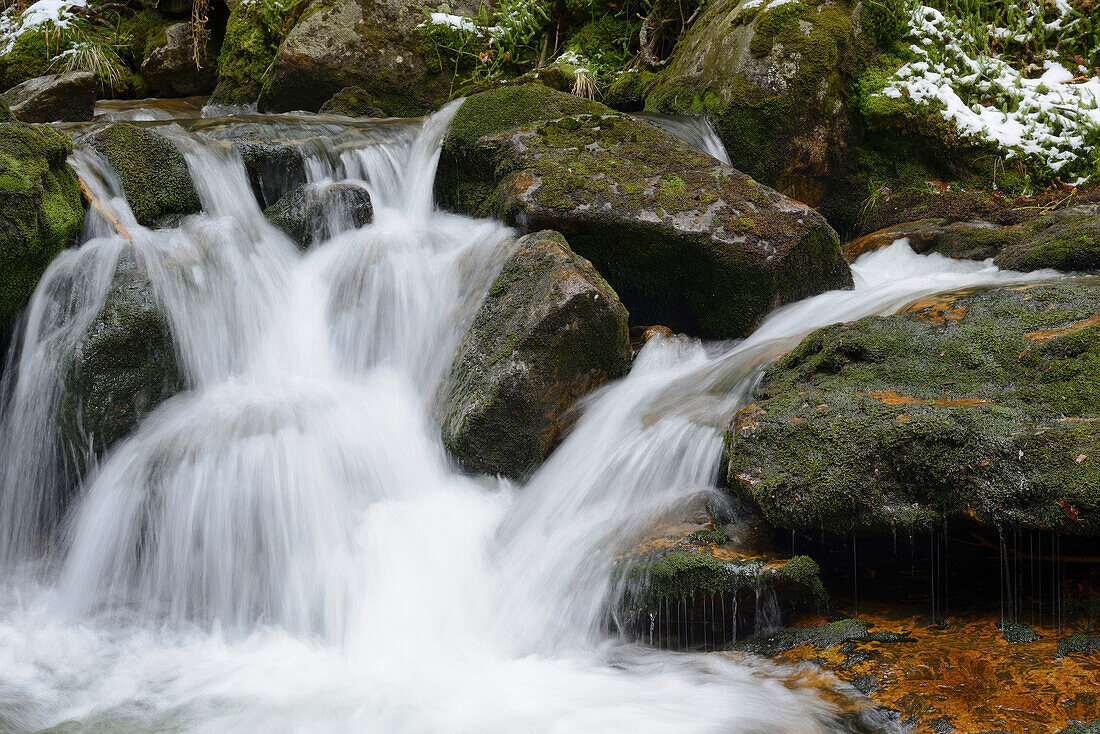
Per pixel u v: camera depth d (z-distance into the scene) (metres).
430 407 4.71
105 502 4.29
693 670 3.25
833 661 3.12
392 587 3.89
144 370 4.65
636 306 5.61
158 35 10.36
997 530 3.15
